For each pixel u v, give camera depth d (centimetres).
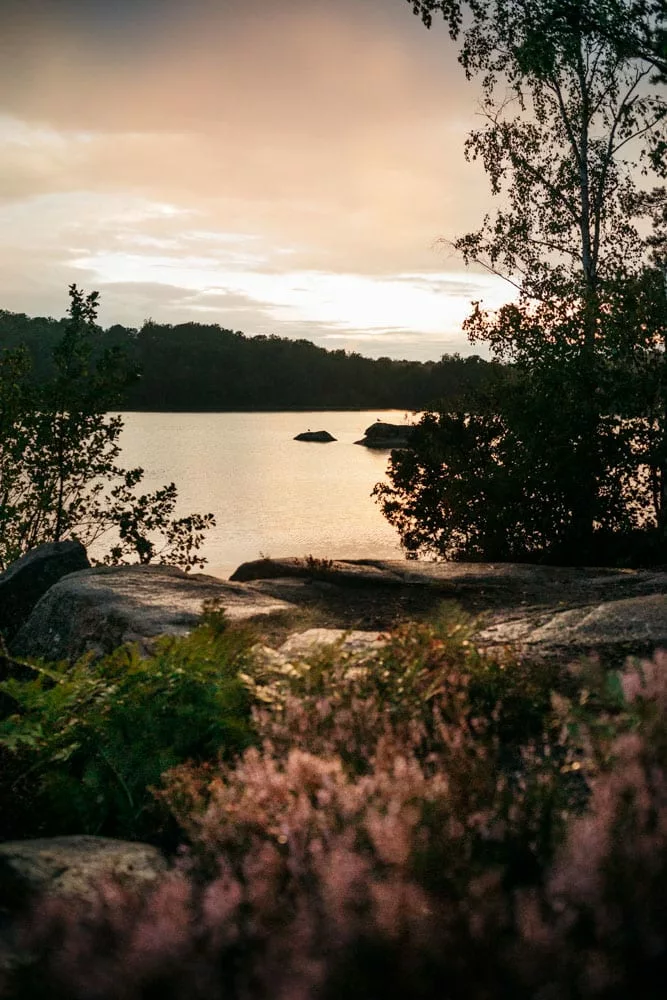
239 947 215
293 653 639
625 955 203
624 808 231
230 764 387
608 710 396
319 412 18650
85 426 1697
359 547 2792
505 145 2375
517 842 246
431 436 1933
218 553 2700
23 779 414
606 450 1652
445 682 474
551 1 1934
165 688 445
